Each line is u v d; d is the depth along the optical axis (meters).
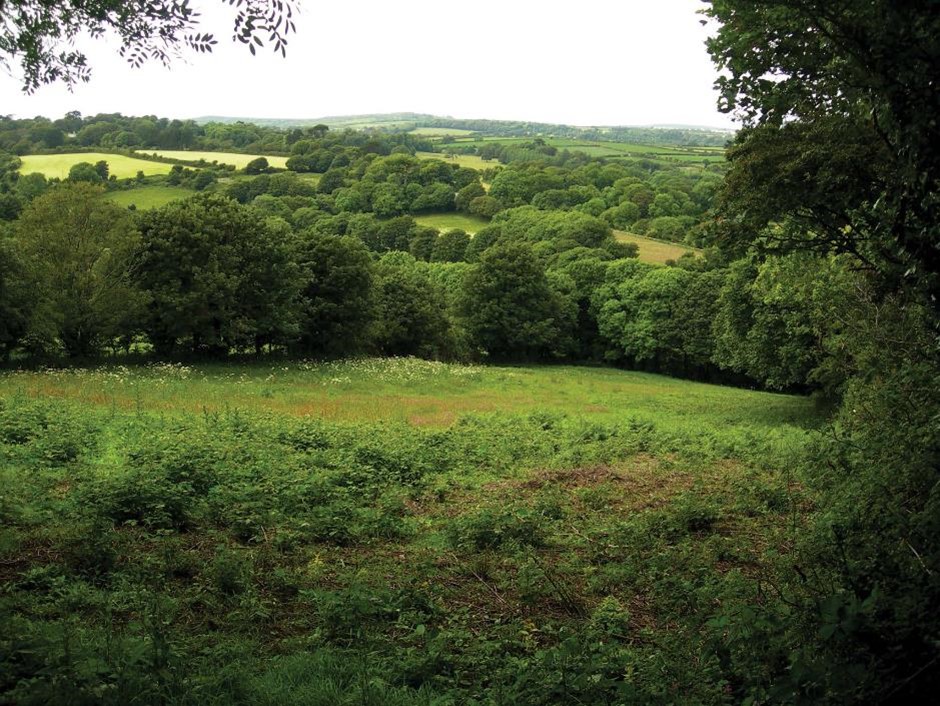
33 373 31.47
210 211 44.38
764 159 9.24
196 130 164.50
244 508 10.40
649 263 75.75
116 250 38.66
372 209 121.56
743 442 20.72
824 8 5.68
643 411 34.47
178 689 4.92
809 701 4.08
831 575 6.02
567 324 74.62
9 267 33.88
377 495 12.67
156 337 41.84
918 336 7.13
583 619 7.29
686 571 8.67
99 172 104.94
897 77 5.45
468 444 18.58
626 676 5.36
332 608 6.77
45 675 4.77
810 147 8.59
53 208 37.81
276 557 8.78
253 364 42.97
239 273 43.69
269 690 5.21
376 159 136.75
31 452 13.44
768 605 6.07
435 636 6.49
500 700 5.02
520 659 5.98
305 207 113.88
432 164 129.50
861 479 6.43
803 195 8.97
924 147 5.57
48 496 10.38
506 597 7.95
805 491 12.43
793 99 7.32
